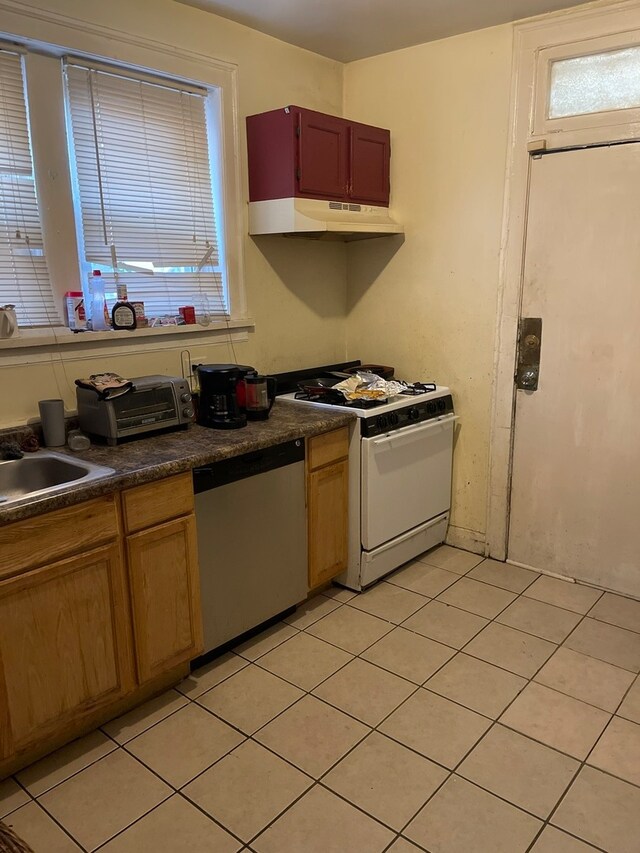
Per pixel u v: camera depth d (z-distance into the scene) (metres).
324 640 2.56
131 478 1.96
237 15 2.70
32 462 2.17
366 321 3.54
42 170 2.32
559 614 2.75
